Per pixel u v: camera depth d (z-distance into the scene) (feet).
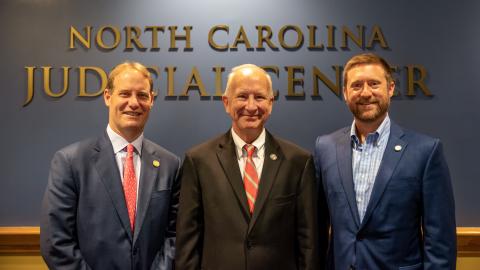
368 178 5.86
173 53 8.93
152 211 6.09
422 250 5.83
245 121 5.79
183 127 8.91
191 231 5.81
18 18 8.96
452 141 8.89
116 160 6.19
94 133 8.89
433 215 5.62
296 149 6.11
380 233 5.62
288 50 8.93
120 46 8.95
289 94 8.89
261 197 5.71
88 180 5.97
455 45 8.93
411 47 8.93
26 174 8.88
